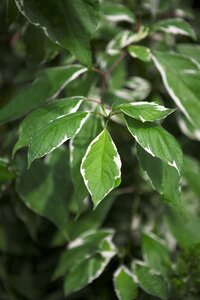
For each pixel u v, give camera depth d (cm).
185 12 99
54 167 84
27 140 65
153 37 95
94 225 88
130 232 93
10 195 94
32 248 103
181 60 79
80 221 88
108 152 57
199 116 77
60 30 65
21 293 105
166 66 79
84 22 65
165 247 83
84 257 83
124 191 94
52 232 102
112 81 91
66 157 85
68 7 64
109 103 85
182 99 77
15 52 102
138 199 96
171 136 58
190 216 88
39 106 69
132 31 87
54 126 58
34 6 64
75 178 68
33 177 83
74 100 66
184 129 92
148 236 83
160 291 77
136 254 99
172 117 103
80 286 81
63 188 84
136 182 95
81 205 68
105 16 86
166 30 83
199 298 79
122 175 97
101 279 102
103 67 86
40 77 75
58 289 107
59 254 108
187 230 87
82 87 85
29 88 75
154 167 64
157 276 78
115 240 101
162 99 100
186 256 78
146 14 97
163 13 97
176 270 80
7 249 100
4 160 79
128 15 87
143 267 79
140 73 98
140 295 84
